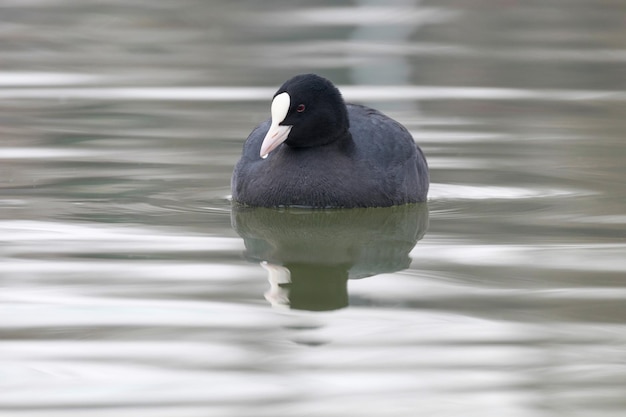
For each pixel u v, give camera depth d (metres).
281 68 23.44
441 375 9.05
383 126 14.77
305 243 13.12
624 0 31.09
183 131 18.22
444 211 14.29
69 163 16.30
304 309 10.64
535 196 14.83
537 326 10.12
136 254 12.35
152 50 25.72
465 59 24.42
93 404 8.45
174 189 15.16
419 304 10.78
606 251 12.37
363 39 26.97
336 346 9.66
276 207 14.26
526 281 11.40
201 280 11.48
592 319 10.27
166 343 9.70
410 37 27.14
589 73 22.95
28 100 20.41
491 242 12.88
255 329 10.07
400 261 12.27
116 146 17.27
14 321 10.19
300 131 14.18
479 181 15.59
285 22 29.11
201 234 13.23
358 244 13.06
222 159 16.61
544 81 22.23
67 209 14.13
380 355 9.47
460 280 11.50
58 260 12.08
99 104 20.09
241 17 29.81
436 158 16.70
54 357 9.38
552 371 9.13
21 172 15.81
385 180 14.23
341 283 11.52
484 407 8.45
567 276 11.53
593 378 8.98
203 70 23.33
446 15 29.86
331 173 14.14
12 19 29.61
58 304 10.66
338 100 14.22
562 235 13.06
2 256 12.16
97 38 27.14
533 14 29.86
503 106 20.16
